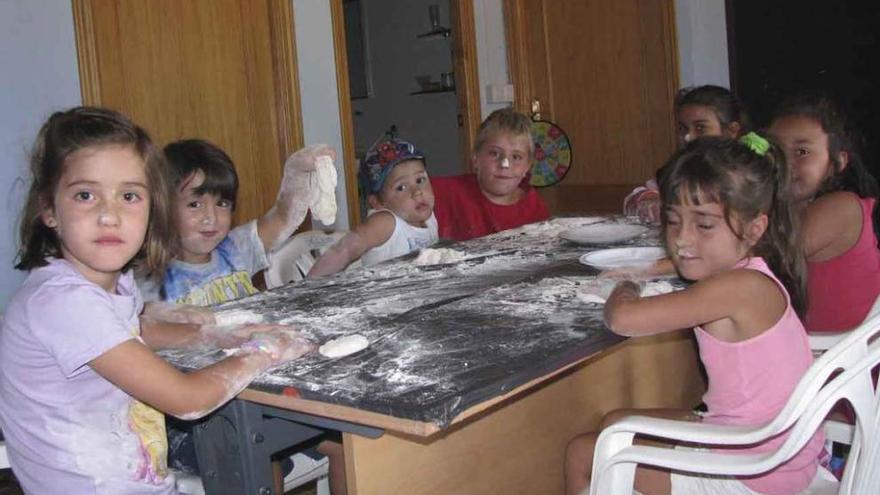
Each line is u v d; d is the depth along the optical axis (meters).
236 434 1.32
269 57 3.86
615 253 2.00
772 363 1.44
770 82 4.96
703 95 2.77
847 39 4.70
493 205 2.92
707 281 1.44
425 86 5.94
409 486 1.45
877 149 4.65
